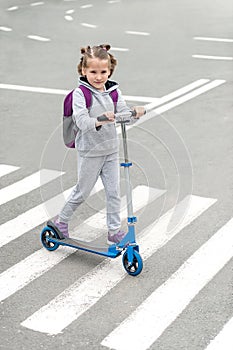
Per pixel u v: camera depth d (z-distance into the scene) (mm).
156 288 6379
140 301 6164
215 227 7582
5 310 6078
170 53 16250
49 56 16219
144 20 20609
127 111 6625
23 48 17094
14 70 15039
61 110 12172
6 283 6531
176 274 6613
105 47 6730
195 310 6004
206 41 17500
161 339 5605
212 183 8805
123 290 6355
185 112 11820
